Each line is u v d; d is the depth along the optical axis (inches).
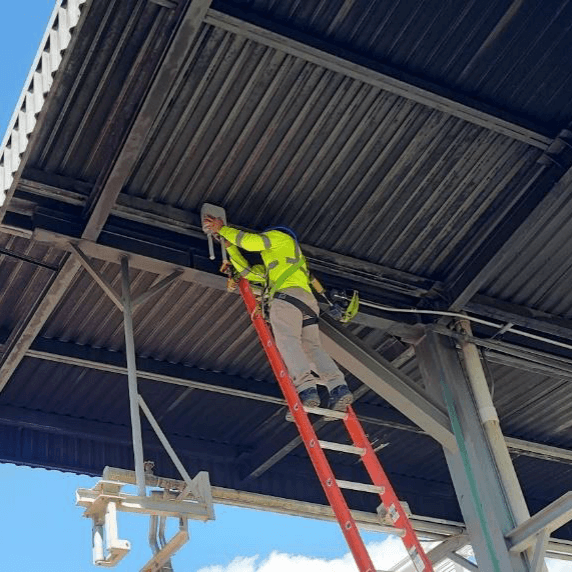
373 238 450.9
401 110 405.7
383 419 538.0
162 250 420.8
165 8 354.3
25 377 490.9
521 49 398.6
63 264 417.7
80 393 506.6
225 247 400.5
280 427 545.6
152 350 492.1
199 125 396.5
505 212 446.9
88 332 476.7
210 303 467.2
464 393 451.2
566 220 451.8
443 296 471.8
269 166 415.2
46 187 401.7
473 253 461.1
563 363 500.1
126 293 406.6
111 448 530.0
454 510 604.4
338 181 426.0
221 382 507.5
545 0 384.2
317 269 453.1
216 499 443.2
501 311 478.6
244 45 373.7
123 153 380.5
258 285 410.9
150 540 339.3
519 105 416.5
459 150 424.2
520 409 557.9
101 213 396.2
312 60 376.8
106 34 362.0
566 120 422.6
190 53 370.9
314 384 354.9
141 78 370.3
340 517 309.1
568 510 386.0
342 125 406.6
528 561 404.5
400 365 505.0
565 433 585.6
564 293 485.7
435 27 385.7
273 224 437.7
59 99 378.9
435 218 448.1
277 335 367.9
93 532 326.0
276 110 397.1
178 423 537.0
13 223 402.0
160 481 377.4
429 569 307.6
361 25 379.9
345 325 478.6
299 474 569.3
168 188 415.5
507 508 417.7
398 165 424.8
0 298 452.4
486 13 385.1
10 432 509.4
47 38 368.2
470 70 400.8
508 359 490.9
